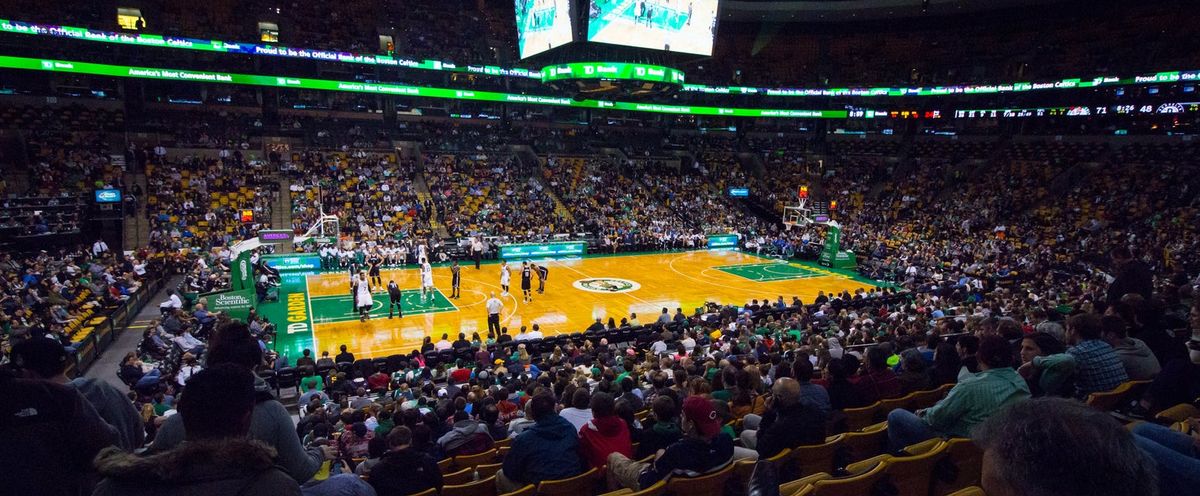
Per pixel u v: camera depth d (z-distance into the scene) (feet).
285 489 6.74
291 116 149.59
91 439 10.09
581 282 100.63
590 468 18.40
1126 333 19.75
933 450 14.67
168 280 92.43
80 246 88.53
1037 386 18.25
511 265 116.67
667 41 97.25
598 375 37.35
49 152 112.57
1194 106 130.93
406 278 102.32
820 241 133.18
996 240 122.52
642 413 27.91
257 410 10.77
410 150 152.35
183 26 135.13
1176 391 16.10
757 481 7.89
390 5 158.30
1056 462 4.01
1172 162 135.44
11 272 69.87
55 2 123.85
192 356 42.29
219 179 122.62
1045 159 154.20
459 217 132.77
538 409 18.16
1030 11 155.74
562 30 94.32
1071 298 56.24
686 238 141.28
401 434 16.30
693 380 25.64
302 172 132.36
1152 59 136.67
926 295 69.97
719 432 15.61
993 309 57.06
